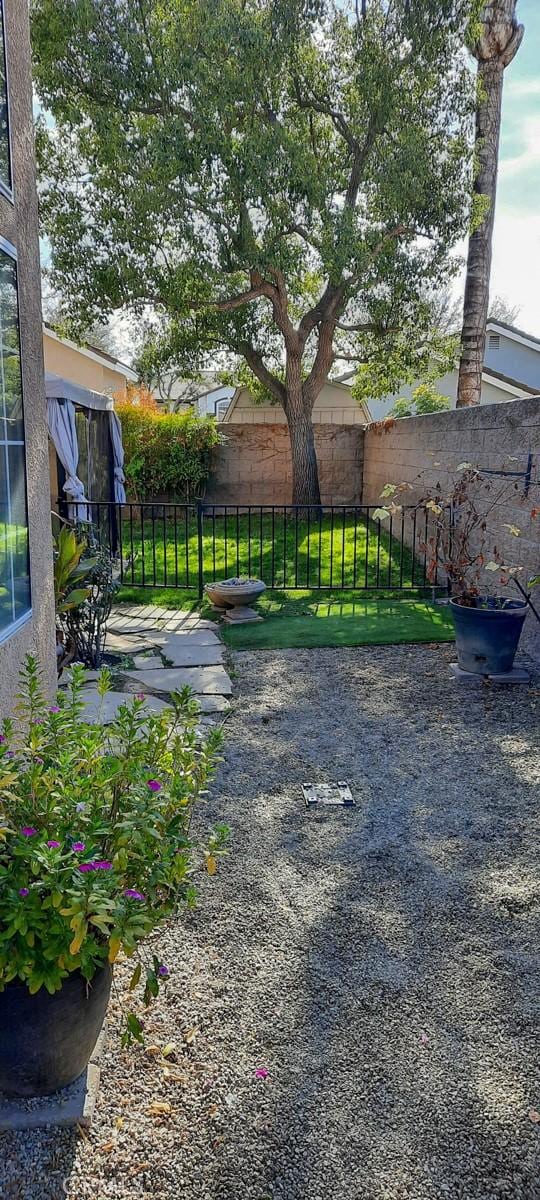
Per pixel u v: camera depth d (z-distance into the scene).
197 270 10.23
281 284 11.40
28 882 1.60
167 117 9.81
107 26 9.48
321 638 6.23
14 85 3.19
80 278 10.77
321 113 11.23
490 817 3.31
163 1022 2.11
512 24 9.74
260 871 2.88
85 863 1.57
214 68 9.41
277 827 3.21
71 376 17.52
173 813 1.94
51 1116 1.78
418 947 2.45
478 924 2.57
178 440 13.38
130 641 6.26
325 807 3.39
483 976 2.32
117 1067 1.95
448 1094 1.89
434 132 10.41
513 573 5.15
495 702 4.75
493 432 6.36
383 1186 1.66
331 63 10.65
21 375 3.26
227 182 9.68
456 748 4.04
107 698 4.71
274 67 9.72
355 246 10.09
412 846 3.07
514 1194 1.64
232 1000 2.20
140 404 15.88
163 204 9.64
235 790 3.55
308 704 4.73
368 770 3.78
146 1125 1.78
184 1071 1.94
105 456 10.48
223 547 10.40
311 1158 1.72
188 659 5.68
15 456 3.19
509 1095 1.89
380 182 10.26
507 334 20.31
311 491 12.77
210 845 2.08
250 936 2.50
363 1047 2.04
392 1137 1.77
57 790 1.81
